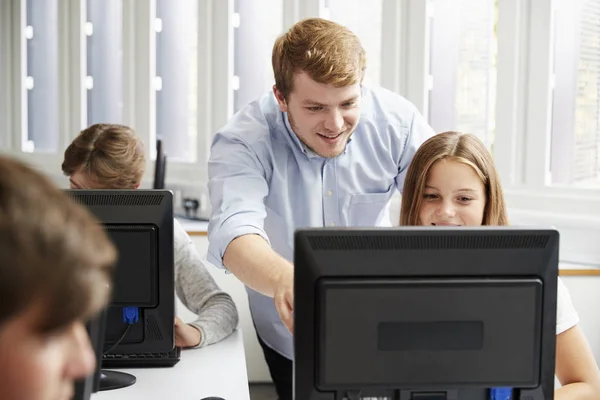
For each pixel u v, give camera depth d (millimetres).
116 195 1873
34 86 5160
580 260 3248
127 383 1915
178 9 4477
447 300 1238
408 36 3605
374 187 2414
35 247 580
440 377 1252
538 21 3314
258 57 4176
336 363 1235
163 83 4590
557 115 3354
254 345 3635
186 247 2447
